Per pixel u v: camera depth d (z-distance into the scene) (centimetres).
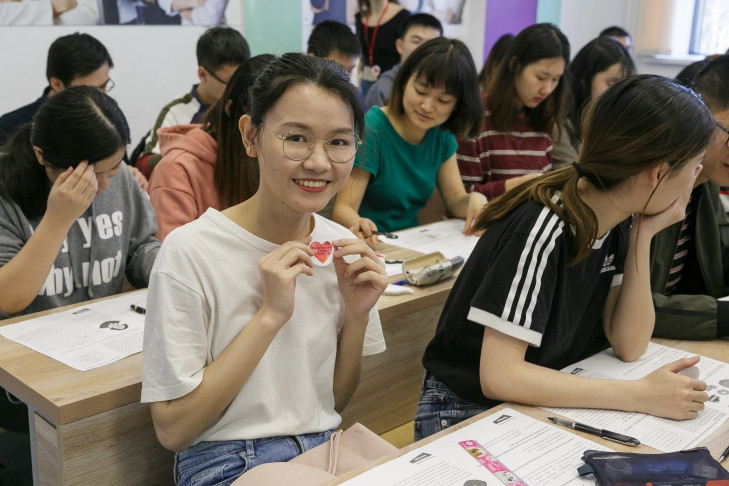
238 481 107
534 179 129
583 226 117
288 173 107
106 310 154
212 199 206
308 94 105
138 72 348
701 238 179
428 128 242
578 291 126
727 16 498
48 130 148
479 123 245
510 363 117
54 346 135
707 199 176
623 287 137
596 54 315
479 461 98
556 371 119
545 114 291
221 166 194
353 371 133
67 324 145
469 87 234
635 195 117
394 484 92
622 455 97
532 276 117
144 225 186
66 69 253
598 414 114
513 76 279
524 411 114
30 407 122
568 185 121
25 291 151
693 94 115
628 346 137
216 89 295
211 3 365
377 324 137
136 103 351
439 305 183
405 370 193
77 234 170
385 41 420
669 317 150
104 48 263
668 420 113
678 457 96
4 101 310
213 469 113
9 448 198
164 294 109
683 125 110
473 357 132
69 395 117
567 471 96
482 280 124
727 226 190
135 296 163
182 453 118
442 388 139
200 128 211
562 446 103
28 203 158
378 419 194
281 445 118
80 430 118
